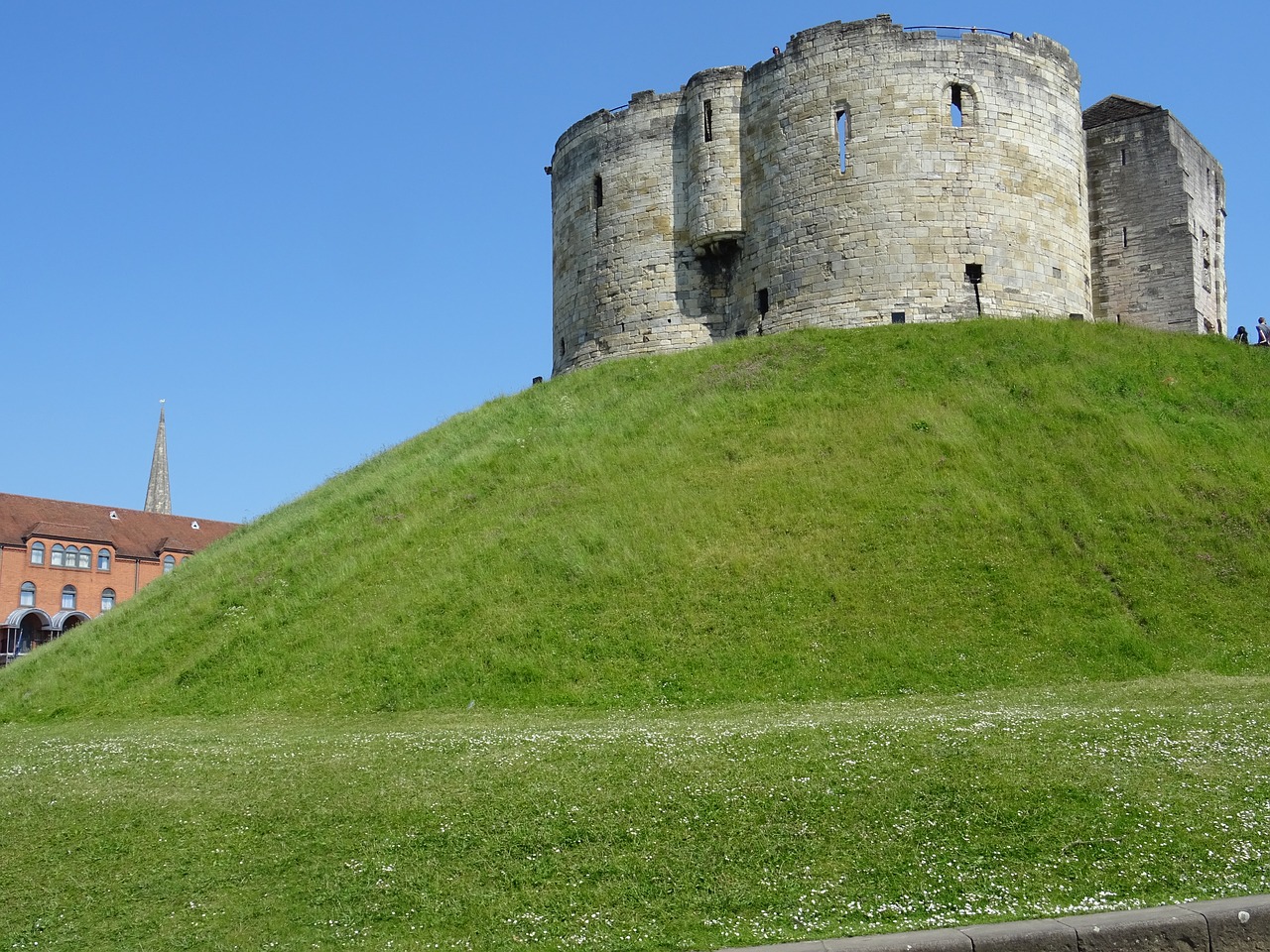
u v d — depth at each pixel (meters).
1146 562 29.14
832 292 43.69
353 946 12.97
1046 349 39.56
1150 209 48.31
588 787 16.47
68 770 19.38
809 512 31.77
